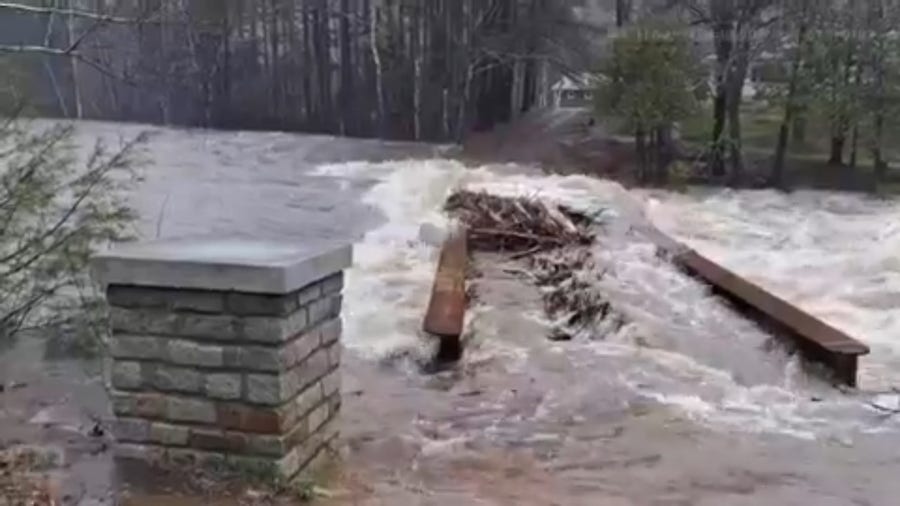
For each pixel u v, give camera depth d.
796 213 10.38
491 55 18.27
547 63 17.89
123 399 2.87
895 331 5.64
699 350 4.86
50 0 5.03
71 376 3.91
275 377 2.73
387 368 4.55
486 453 3.39
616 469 3.26
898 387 4.43
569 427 3.71
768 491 3.08
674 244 7.31
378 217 9.27
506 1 18.47
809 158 12.98
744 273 7.32
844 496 3.05
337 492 2.91
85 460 2.97
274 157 15.37
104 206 5.58
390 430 3.62
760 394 4.21
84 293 4.10
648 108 12.70
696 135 13.12
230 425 2.79
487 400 4.05
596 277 6.09
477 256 7.25
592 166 13.75
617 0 16.64
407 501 2.90
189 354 2.79
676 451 3.45
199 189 11.20
